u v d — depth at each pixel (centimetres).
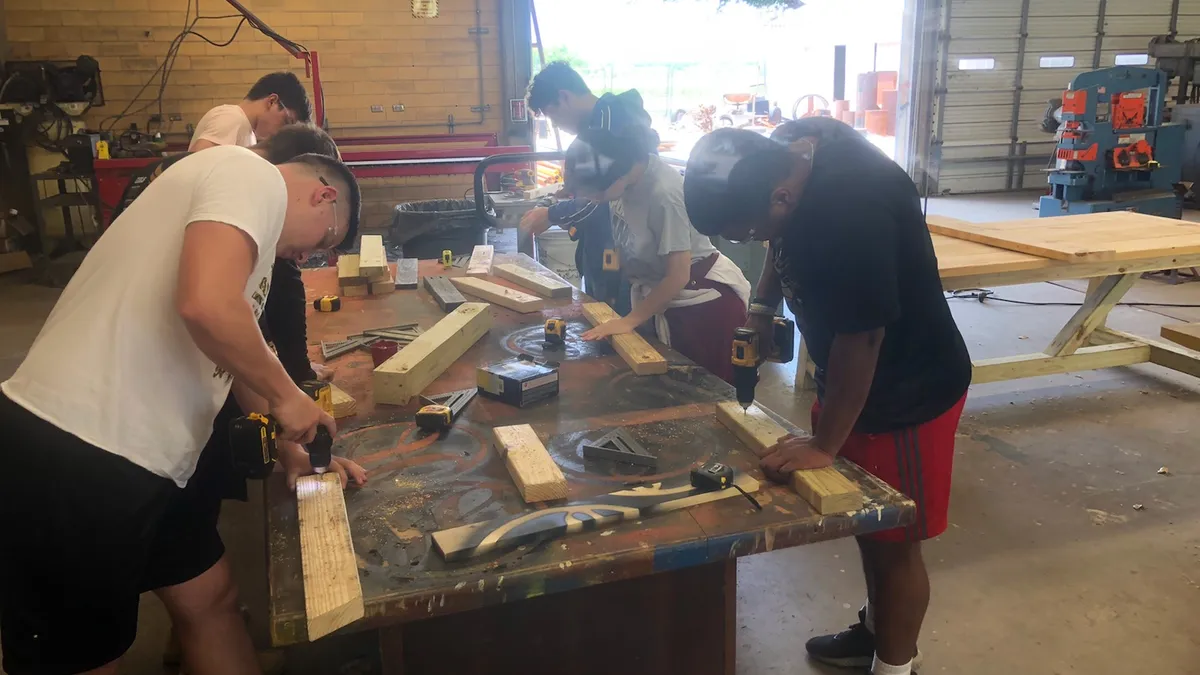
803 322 156
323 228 132
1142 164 582
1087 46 926
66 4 609
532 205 453
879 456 152
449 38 679
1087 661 196
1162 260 305
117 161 549
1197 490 274
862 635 190
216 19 634
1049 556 239
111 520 117
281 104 265
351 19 659
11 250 609
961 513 262
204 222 108
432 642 136
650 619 145
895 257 132
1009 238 319
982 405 347
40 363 116
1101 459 297
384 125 686
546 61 673
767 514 120
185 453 125
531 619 139
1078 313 343
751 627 211
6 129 570
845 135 139
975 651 200
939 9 858
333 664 190
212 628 150
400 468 137
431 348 179
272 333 168
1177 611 213
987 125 919
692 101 586
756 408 154
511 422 155
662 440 147
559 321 201
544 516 118
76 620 122
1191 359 338
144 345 115
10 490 115
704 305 239
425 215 438
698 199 134
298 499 123
